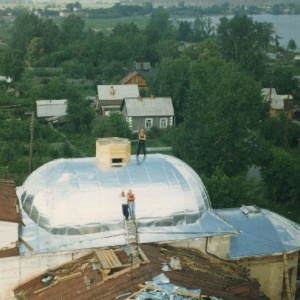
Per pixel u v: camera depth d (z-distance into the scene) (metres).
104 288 24.89
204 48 137.50
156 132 94.75
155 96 104.50
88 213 28.73
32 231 28.56
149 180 30.48
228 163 61.09
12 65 133.38
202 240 30.14
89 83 142.25
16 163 70.94
